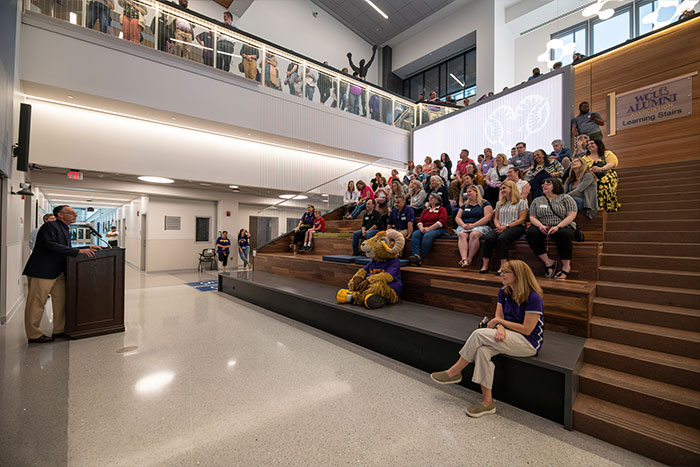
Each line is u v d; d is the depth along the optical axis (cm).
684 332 244
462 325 307
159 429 208
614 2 1109
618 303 282
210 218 1186
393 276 404
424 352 301
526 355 232
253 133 905
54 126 681
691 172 492
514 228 373
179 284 817
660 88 721
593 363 248
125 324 450
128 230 1381
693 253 315
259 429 210
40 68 599
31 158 653
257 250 780
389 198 700
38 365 308
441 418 224
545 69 1273
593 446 194
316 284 553
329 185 958
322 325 423
